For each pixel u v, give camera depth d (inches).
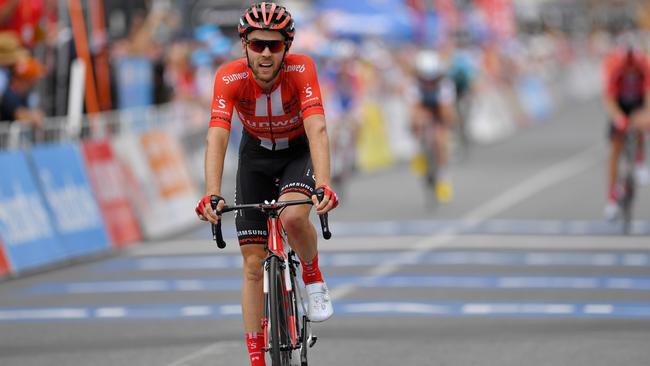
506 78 3575.3
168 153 1596.9
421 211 1638.8
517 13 5275.6
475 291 1026.7
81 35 1582.2
